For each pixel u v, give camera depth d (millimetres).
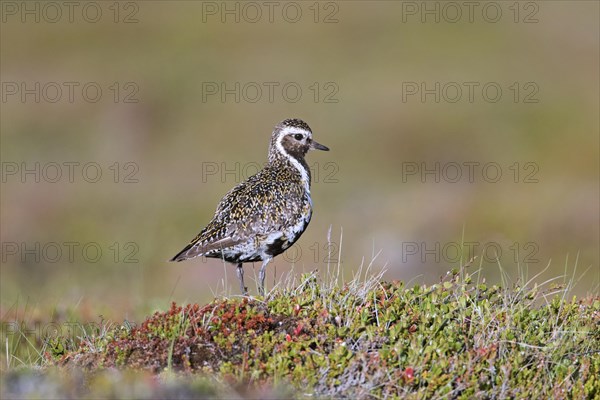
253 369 8812
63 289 19125
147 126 38781
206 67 43656
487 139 36250
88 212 30688
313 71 42875
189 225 29750
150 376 8469
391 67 42969
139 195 32250
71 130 38438
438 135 36500
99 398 7758
